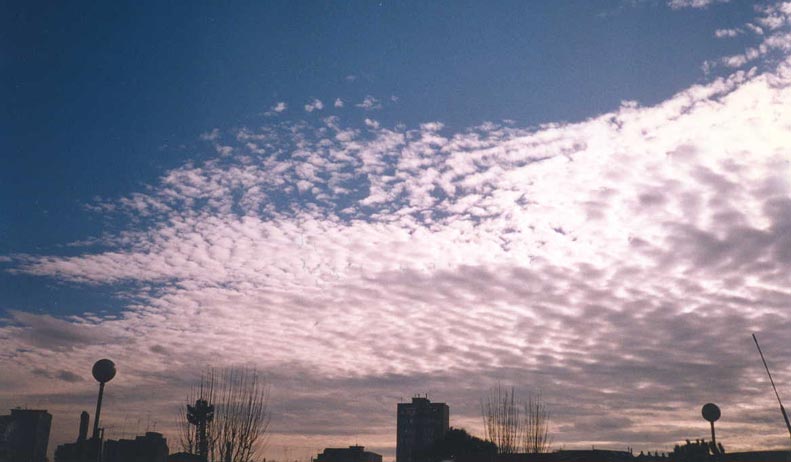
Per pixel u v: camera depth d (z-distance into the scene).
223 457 38.47
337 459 80.94
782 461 28.56
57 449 50.50
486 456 32.50
